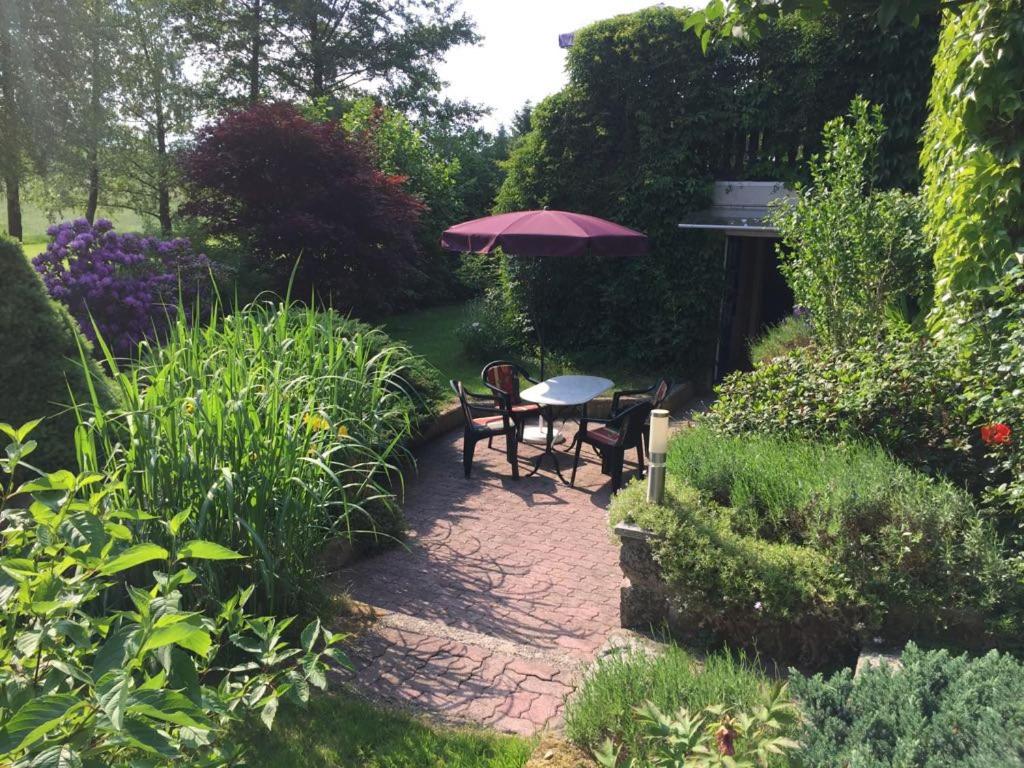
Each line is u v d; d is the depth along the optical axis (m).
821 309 6.98
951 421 4.48
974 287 4.86
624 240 8.40
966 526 3.78
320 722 3.29
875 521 3.89
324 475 4.46
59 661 1.89
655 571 4.22
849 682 2.71
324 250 13.14
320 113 19.77
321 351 5.60
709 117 10.98
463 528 6.09
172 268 11.22
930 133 6.25
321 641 3.98
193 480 3.82
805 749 2.41
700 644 4.12
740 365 12.41
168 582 1.93
